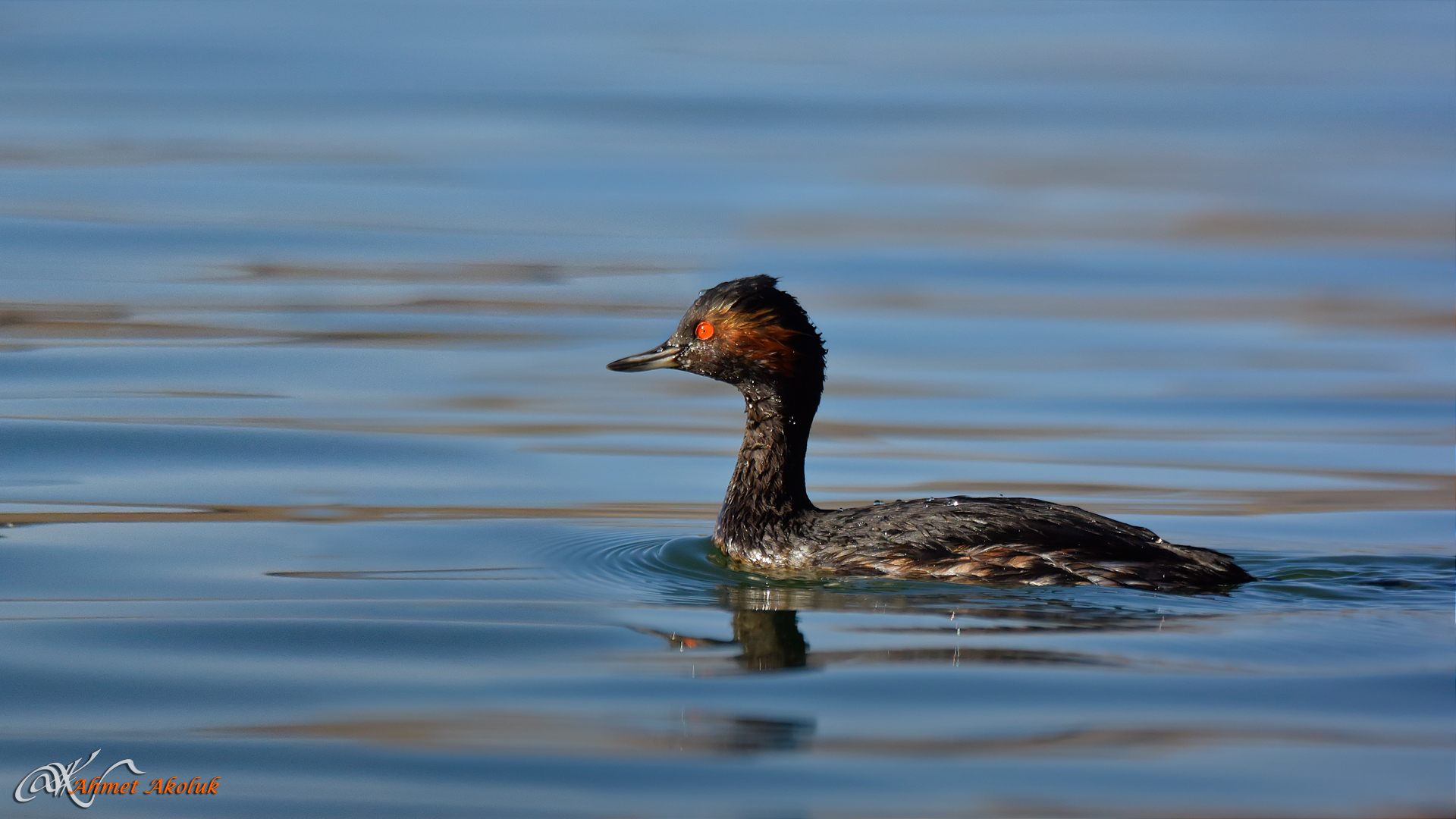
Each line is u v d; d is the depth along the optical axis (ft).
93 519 47.75
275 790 28.50
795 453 43.55
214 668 34.78
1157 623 36.45
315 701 32.76
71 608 39.24
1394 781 27.99
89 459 54.34
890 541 41.39
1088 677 33.04
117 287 79.36
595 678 33.81
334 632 37.35
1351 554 43.52
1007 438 59.47
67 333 71.36
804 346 43.06
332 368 67.62
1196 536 46.50
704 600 39.91
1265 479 53.98
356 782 28.73
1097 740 29.86
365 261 87.20
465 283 83.15
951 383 67.46
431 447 56.95
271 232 92.38
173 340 70.79
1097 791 27.71
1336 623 36.32
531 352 71.20
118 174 106.01
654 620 38.14
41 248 86.48
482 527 47.62
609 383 66.90
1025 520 40.81
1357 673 33.17
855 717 31.17
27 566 42.93
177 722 31.76
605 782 28.43
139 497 50.26
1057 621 36.76
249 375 66.18
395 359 69.36
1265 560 42.73
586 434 59.47
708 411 63.31
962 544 40.47
